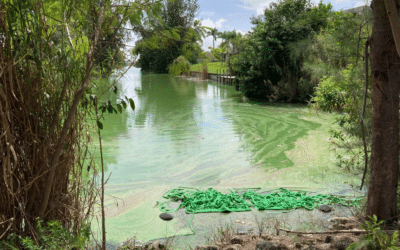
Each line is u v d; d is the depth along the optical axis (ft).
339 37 12.69
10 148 6.46
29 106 7.06
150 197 16.07
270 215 13.67
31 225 7.37
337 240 9.33
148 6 6.95
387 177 10.76
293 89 48.21
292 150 23.71
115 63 7.47
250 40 53.11
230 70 80.28
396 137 10.65
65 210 8.06
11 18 6.47
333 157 21.43
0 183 6.80
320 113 37.63
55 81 7.20
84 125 8.26
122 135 29.45
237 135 29.04
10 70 6.34
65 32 6.88
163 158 22.62
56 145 7.55
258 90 53.47
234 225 12.86
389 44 10.03
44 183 7.45
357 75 12.91
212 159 22.33
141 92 66.39
